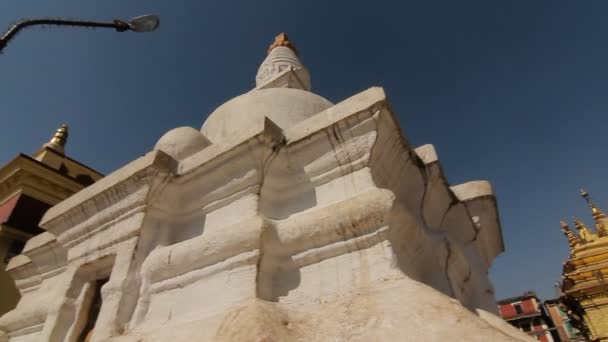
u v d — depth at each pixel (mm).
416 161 5883
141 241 5094
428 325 2914
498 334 2707
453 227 6848
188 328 3768
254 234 4211
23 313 6418
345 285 3854
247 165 5059
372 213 4012
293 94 7934
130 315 4598
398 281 3572
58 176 12047
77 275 5715
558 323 36719
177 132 6516
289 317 3564
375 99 4605
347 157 4727
